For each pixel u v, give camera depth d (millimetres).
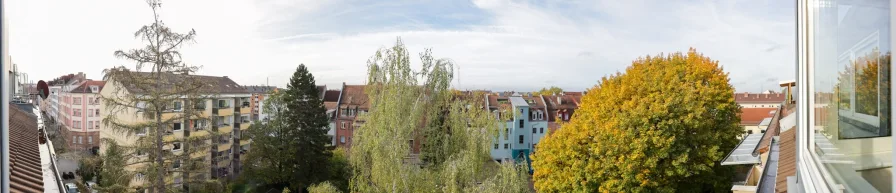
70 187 15094
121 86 14883
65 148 16531
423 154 12625
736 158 11828
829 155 1672
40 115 13961
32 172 6594
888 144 979
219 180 16281
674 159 16375
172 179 15664
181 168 15734
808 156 2113
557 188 18281
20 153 7570
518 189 10938
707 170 16812
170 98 15461
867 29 1138
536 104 44844
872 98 1112
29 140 9109
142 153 15312
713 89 17891
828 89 1694
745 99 46469
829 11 1661
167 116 15820
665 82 17984
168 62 15445
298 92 29938
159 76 15414
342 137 46062
